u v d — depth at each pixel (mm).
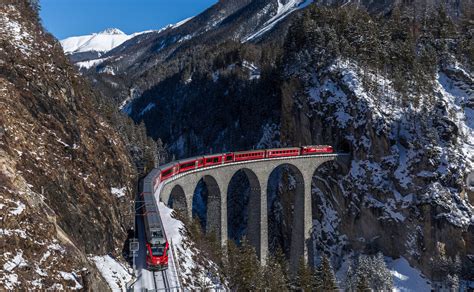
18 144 31969
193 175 70125
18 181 26875
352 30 113250
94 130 49312
